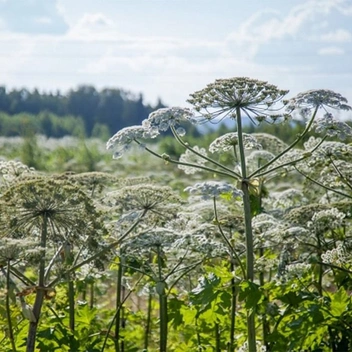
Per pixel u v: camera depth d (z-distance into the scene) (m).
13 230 8.87
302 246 11.45
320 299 10.66
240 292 9.84
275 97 9.77
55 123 88.31
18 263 9.16
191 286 12.69
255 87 9.75
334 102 9.95
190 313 11.31
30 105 115.88
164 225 11.88
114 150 10.27
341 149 11.80
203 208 12.25
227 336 12.09
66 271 9.09
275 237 11.07
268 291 11.00
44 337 10.61
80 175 11.53
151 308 13.95
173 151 44.06
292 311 10.70
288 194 14.17
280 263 10.84
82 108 119.19
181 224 11.89
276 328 10.68
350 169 12.02
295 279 10.83
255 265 11.44
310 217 11.61
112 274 14.12
